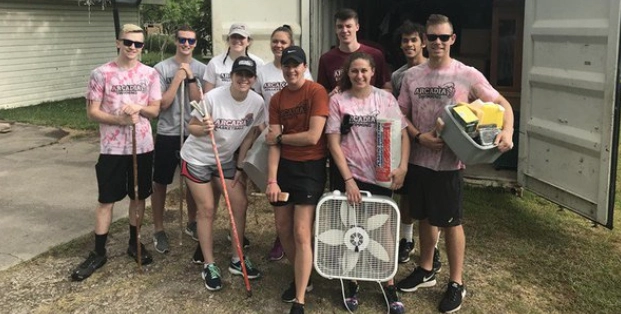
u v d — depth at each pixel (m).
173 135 3.91
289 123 3.07
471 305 3.28
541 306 3.27
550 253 3.99
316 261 3.12
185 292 3.41
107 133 3.53
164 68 4.00
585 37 3.92
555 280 3.59
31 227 4.41
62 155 6.90
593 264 3.80
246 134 3.46
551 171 4.50
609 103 3.75
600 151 3.87
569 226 4.50
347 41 3.75
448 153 3.04
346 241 3.09
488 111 2.80
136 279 3.56
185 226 4.46
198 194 3.43
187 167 3.41
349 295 3.27
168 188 5.43
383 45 7.18
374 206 3.04
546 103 4.51
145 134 3.65
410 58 3.73
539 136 4.63
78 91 12.40
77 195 5.27
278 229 3.21
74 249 3.99
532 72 4.64
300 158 3.06
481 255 3.95
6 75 10.65
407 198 3.65
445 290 3.47
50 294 3.36
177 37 3.92
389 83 3.84
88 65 12.55
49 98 11.69
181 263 3.80
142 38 3.50
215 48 5.20
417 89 3.16
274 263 3.83
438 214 3.12
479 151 2.79
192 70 4.08
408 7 7.38
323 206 3.06
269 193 3.06
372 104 3.06
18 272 3.63
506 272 3.70
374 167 3.07
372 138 3.06
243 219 3.55
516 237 4.27
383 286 3.30
